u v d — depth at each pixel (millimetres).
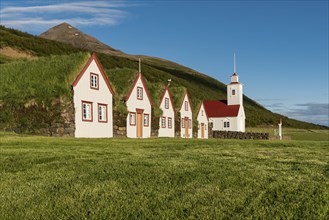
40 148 14109
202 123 53312
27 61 33156
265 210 5172
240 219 4836
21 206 5520
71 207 5406
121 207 5375
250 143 19875
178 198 5816
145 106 37781
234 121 71812
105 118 31484
